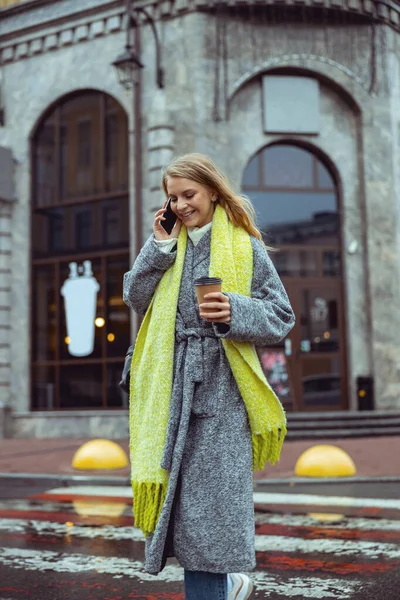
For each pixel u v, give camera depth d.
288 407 14.41
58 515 6.15
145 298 2.62
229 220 2.59
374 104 14.98
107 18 15.21
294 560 4.35
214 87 14.34
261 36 14.61
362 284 14.76
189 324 2.49
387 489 7.38
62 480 8.41
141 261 2.55
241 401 2.44
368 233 14.68
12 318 15.73
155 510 2.36
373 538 4.97
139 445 2.45
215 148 14.27
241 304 2.33
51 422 14.86
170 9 14.53
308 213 15.09
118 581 3.94
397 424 13.20
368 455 10.03
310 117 14.80
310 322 14.81
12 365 15.59
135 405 2.54
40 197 15.98
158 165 14.21
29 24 16.00
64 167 15.79
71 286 15.41
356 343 14.59
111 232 15.09
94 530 5.45
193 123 14.23
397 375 14.43
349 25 14.98
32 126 15.99
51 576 4.07
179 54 14.44
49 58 15.95
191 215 2.54
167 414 2.41
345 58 14.91
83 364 15.10
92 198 15.30
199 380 2.40
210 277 2.34
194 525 2.31
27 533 5.34
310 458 8.34
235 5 14.21
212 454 2.36
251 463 2.42
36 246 15.88
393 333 14.52
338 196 15.11
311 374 14.63
